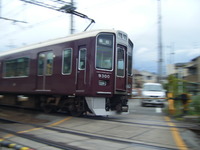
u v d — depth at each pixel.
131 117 9.82
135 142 5.55
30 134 6.57
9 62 13.42
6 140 5.98
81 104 9.32
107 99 9.13
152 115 10.61
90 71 8.49
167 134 6.29
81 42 8.96
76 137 6.17
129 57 10.45
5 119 9.95
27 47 12.12
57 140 5.86
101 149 5.04
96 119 8.91
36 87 10.96
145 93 15.93
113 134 6.41
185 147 5.14
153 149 5.00
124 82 9.59
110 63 8.93
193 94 9.84
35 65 11.13
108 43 8.92
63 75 9.51
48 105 10.97
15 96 13.68
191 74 31.98
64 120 8.73
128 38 9.92
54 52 10.12
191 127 7.18
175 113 9.84
